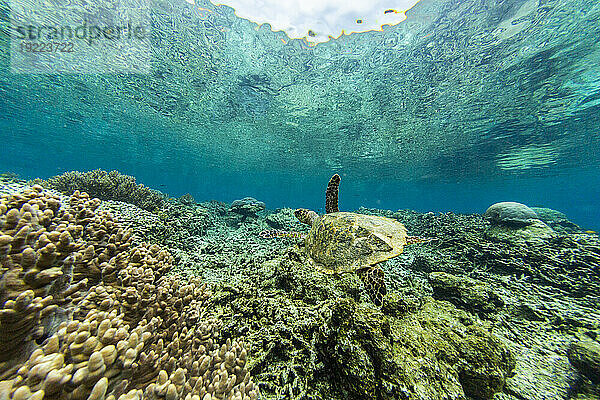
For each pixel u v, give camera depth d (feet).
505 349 12.02
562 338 15.15
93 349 4.76
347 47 42.16
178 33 38.29
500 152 72.49
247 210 47.88
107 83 50.11
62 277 6.46
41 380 3.88
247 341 10.68
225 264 21.89
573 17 28.94
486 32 33.68
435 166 95.40
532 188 142.41
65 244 6.52
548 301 18.29
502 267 23.40
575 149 67.46
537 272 21.56
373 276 9.96
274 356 10.37
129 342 5.43
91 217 8.82
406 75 44.70
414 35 37.70
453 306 16.31
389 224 12.53
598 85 39.73
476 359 11.08
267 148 92.22
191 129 75.66
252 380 9.23
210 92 54.29
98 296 7.02
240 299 13.32
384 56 42.14
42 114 67.67
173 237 24.57
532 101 45.57
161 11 34.58
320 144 82.07
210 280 18.03
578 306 17.57
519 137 60.80
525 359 13.55
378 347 9.56
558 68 36.81
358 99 53.88
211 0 35.68
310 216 17.12
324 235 12.65
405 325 12.75
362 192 211.20
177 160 128.06
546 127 55.01
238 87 52.95
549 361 13.41
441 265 25.57
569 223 44.60
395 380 8.63
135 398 4.66
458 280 19.43
